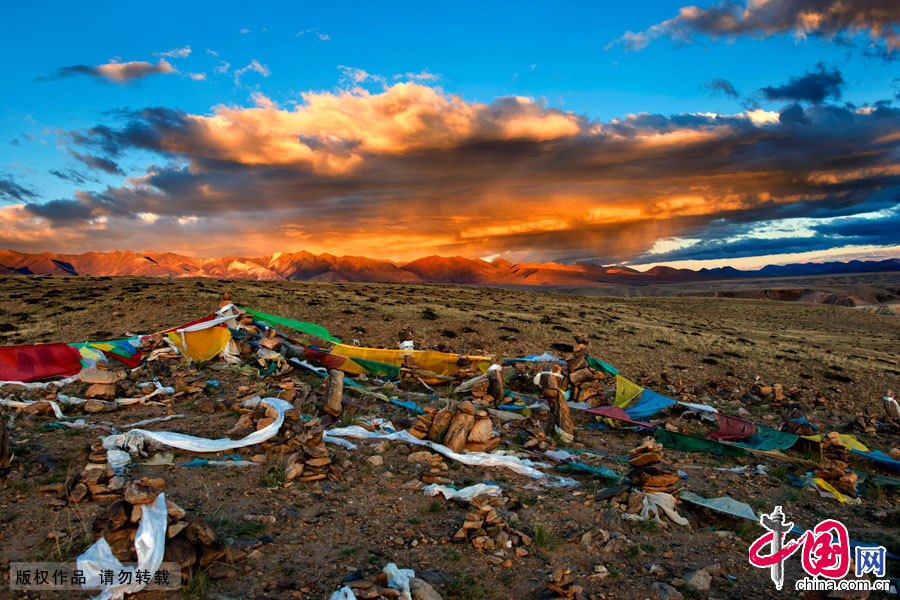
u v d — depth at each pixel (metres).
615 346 34.84
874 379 32.12
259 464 9.15
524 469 9.98
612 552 6.82
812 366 34.88
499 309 50.53
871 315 89.44
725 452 13.63
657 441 14.25
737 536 7.80
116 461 8.45
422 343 29.36
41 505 6.70
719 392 25.17
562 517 7.89
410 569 5.82
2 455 7.92
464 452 10.85
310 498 7.89
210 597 4.93
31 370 15.11
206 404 12.71
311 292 52.12
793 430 16.05
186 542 5.44
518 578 5.93
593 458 11.59
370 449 10.69
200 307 34.06
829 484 10.91
